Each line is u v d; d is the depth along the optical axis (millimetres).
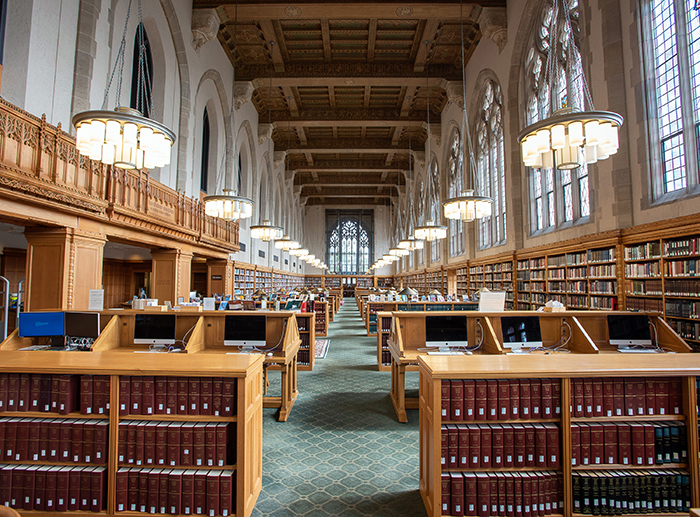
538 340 5457
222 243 13688
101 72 7379
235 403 3043
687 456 2984
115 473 2967
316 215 42062
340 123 21078
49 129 5824
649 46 6902
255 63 16312
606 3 7480
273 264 24969
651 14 6922
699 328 5449
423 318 6273
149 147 4336
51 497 2930
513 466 2930
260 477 3588
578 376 2947
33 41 5965
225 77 14828
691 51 6215
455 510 2863
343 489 3619
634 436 2967
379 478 3836
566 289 8883
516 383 3012
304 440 4781
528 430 2961
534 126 4223
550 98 9688
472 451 2924
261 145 20859
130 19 8656
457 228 19484
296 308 10180
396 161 28984
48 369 3037
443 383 3012
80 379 3152
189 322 5961
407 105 19953
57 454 3025
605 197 7625
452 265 18750
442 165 20266
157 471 2973
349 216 42750
